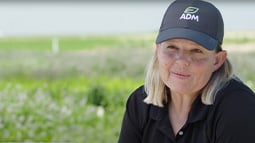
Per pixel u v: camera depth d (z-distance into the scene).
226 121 2.99
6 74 14.06
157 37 3.00
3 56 17.52
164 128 3.17
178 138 3.13
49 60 16.55
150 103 3.21
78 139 8.35
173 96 3.15
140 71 14.47
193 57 2.94
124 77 13.99
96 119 9.30
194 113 3.07
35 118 8.77
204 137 3.07
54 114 9.02
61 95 10.78
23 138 8.22
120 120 9.25
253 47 19.61
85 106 9.99
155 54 3.13
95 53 17.86
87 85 12.38
